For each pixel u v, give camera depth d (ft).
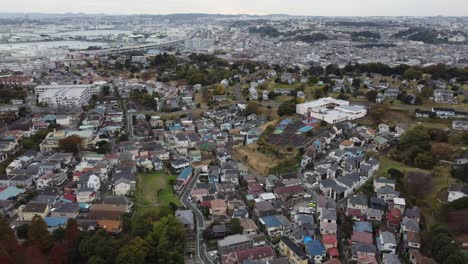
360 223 386.52
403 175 477.77
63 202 427.33
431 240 347.77
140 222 370.32
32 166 503.61
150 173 525.75
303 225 389.19
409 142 551.59
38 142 595.06
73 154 566.36
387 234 363.15
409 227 369.91
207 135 645.10
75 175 485.15
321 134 616.80
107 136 641.81
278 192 452.35
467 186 414.82
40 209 398.21
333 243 358.23
